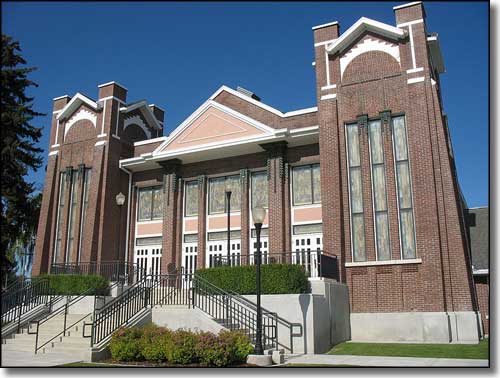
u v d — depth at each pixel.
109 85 28.72
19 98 28.69
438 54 22.23
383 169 20.06
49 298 21.88
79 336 16.84
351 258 19.69
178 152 25.55
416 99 19.73
